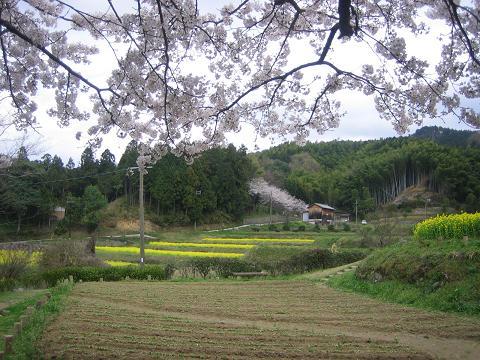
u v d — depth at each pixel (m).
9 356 6.96
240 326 9.72
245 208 66.31
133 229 50.59
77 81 7.02
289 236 43.81
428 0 6.40
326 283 18.00
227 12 6.93
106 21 6.01
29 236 42.66
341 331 9.27
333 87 7.41
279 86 7.17
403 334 8.91
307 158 89.38
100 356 7.21
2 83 7.05
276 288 16.73
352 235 38.66
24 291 17.45
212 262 22.23
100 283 19.20
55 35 6.82
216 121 7.41
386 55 6.76
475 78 6.46
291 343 8.17
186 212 54.25
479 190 49.19
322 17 7.31
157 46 6.41
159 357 7.16
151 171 54.41
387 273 14.88
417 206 55.16
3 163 11.27
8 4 5.86
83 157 56.69
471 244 13.08
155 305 12.78
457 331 9.04
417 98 6.82
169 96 6.71
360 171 70.50
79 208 48.66
